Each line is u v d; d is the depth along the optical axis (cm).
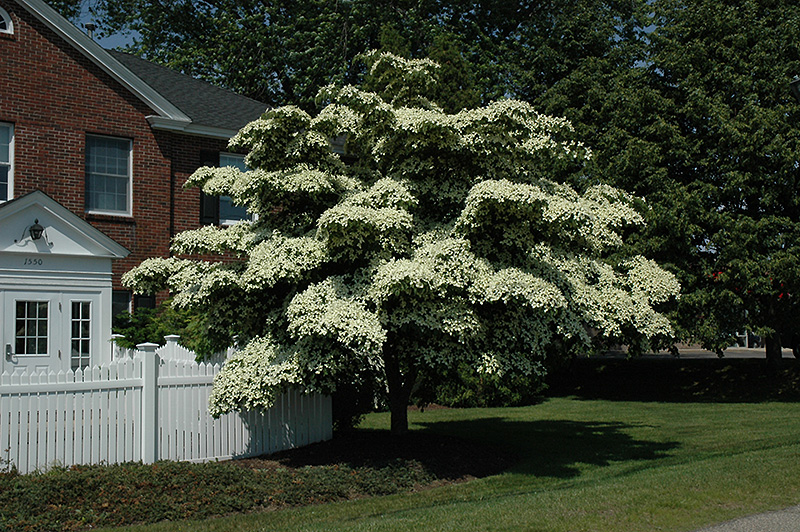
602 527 618
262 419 1055
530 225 955
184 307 1027
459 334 916
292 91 3009
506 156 1027
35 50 1541
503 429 1488
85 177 1599
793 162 1862
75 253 1370
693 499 695
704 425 1462
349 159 1911
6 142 1512
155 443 941
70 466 866
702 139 2048
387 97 1140
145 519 752
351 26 2812
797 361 2373
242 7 3089
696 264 2034
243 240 1045
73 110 1581
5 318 1294
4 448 823
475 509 703
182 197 1720
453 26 2975
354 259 952
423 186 992
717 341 2012
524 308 968
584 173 2095
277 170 1009
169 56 3056
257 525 720
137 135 1662
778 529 602
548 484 909
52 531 706
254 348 988
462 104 2259
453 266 891
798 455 897
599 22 2553
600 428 1487
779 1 2070
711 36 2072
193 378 989
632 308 1009
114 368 916
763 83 1966
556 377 2620
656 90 2116
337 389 1166
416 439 1115
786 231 1931
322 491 862
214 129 1752
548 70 2559
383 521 675
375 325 860
